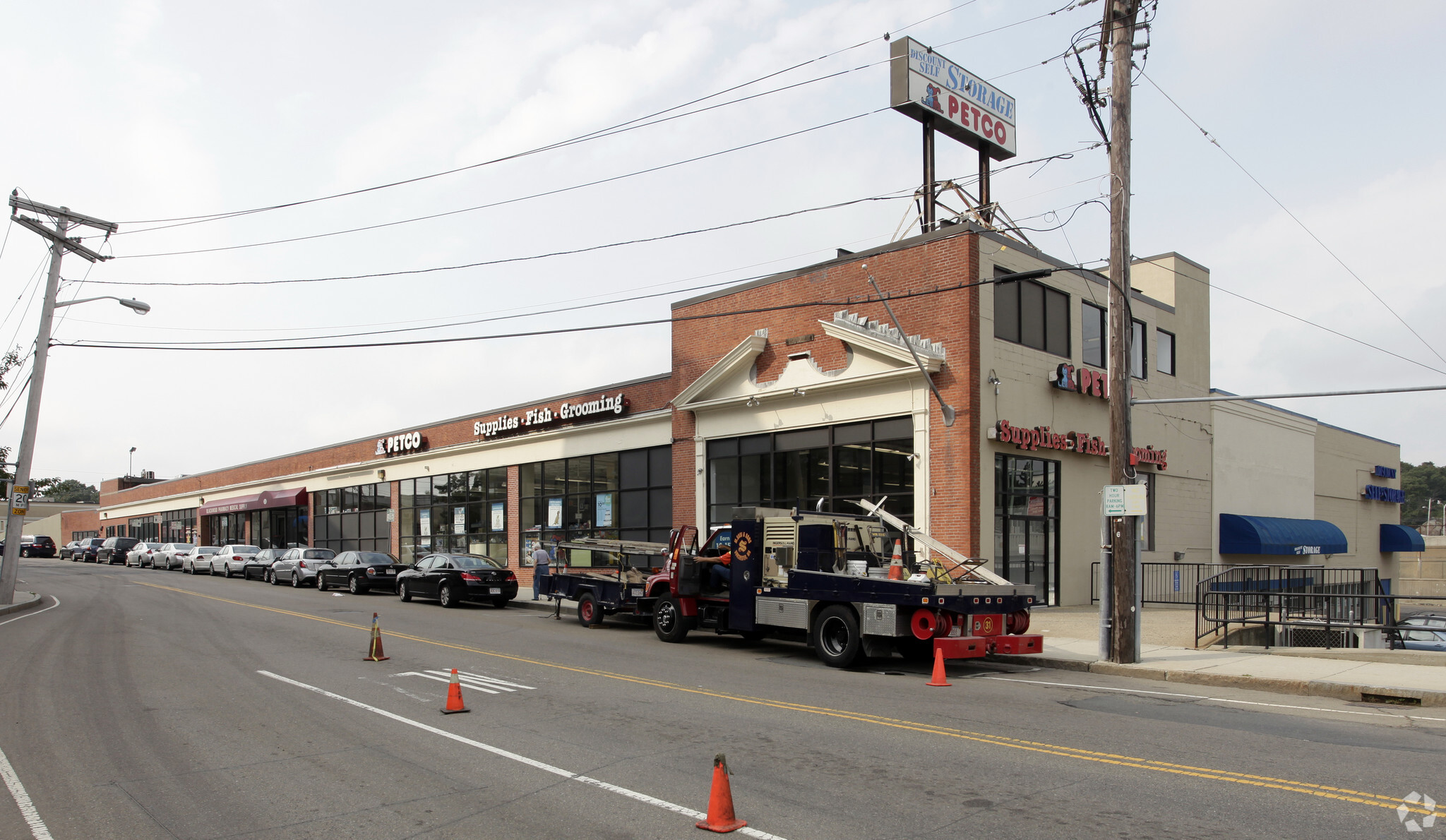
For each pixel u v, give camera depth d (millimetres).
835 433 22328
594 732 9203
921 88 23703
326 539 47312
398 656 15164
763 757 8094
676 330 27109
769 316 24109
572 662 14586
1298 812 6309
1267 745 8422
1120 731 9109
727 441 25266
